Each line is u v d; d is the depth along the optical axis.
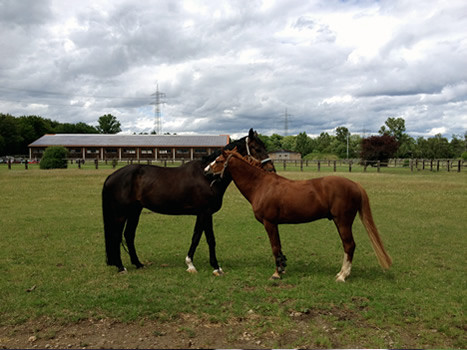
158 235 7.95
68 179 19.28
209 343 3.29
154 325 3.66
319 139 98.94
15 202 12.20
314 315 3.88
